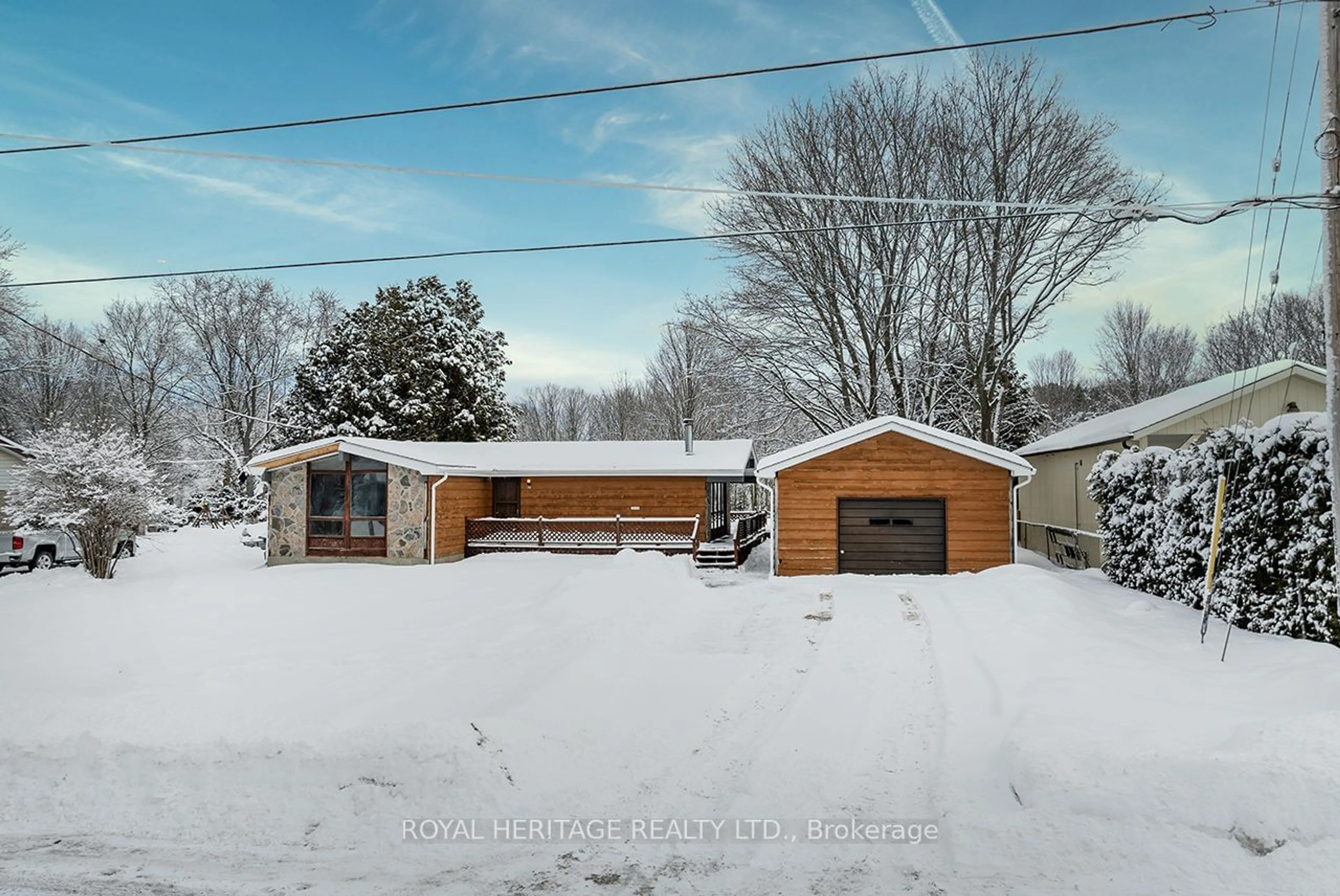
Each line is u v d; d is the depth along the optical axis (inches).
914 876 190.1
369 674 365.4
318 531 938.1
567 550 963.3
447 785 245.1
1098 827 201.3
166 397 1891.0
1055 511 984.3
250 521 1691.7
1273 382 734.5
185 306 1924.2
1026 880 185.8
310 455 927.0
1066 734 246.7
